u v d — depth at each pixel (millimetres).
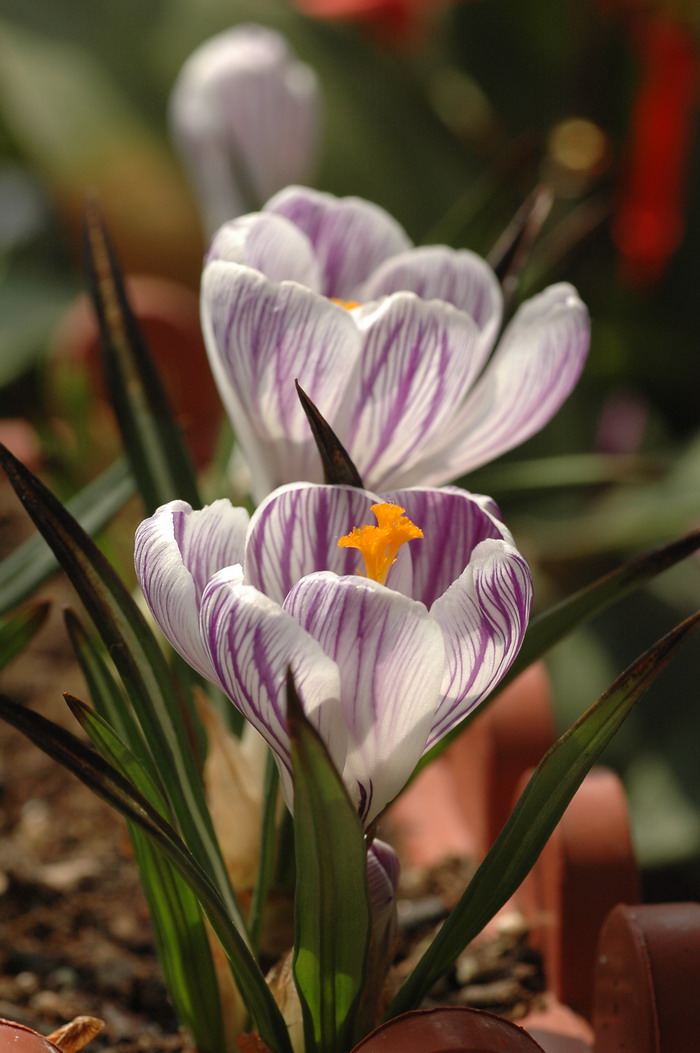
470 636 298
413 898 466
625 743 794
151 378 383
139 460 381
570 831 390
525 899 432
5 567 405
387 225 369
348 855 300
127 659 326
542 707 441
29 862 508
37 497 319
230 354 333
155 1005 425
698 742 772
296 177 606
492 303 358
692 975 335
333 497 313
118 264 381
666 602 848
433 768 562
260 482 350
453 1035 308
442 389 334
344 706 297
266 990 321
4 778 582
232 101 567
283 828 353
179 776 334
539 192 396
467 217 476
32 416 615
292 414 335
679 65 851
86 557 323
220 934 315
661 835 717
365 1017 331
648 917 343
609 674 803
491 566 296
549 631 352
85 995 427
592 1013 398
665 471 837
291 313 324
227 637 291
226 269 329
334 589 290
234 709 397
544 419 355
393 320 327
